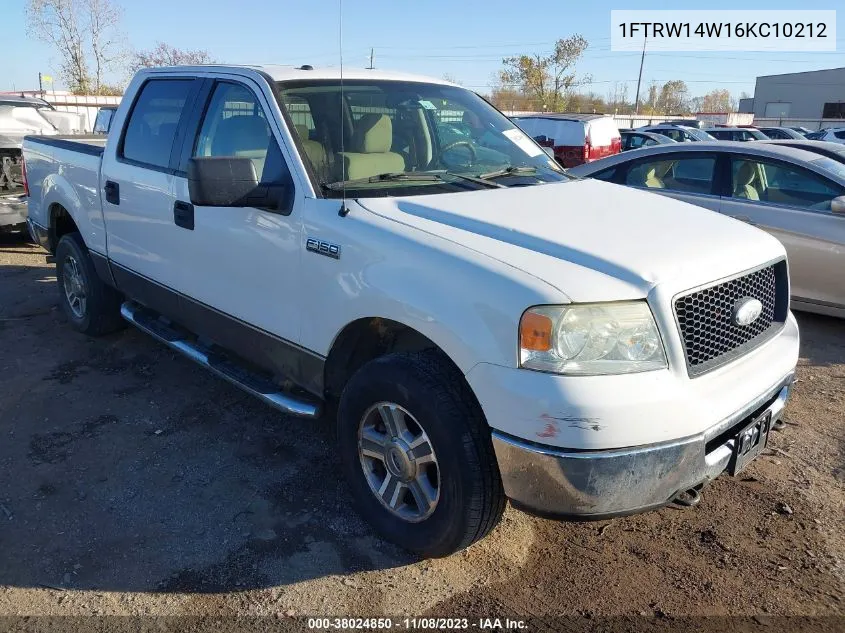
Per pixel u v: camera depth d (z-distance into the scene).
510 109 51.47
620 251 2.57
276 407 3.36
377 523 3.01
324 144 3.31
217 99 3.79
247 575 2.84
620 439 2.26
